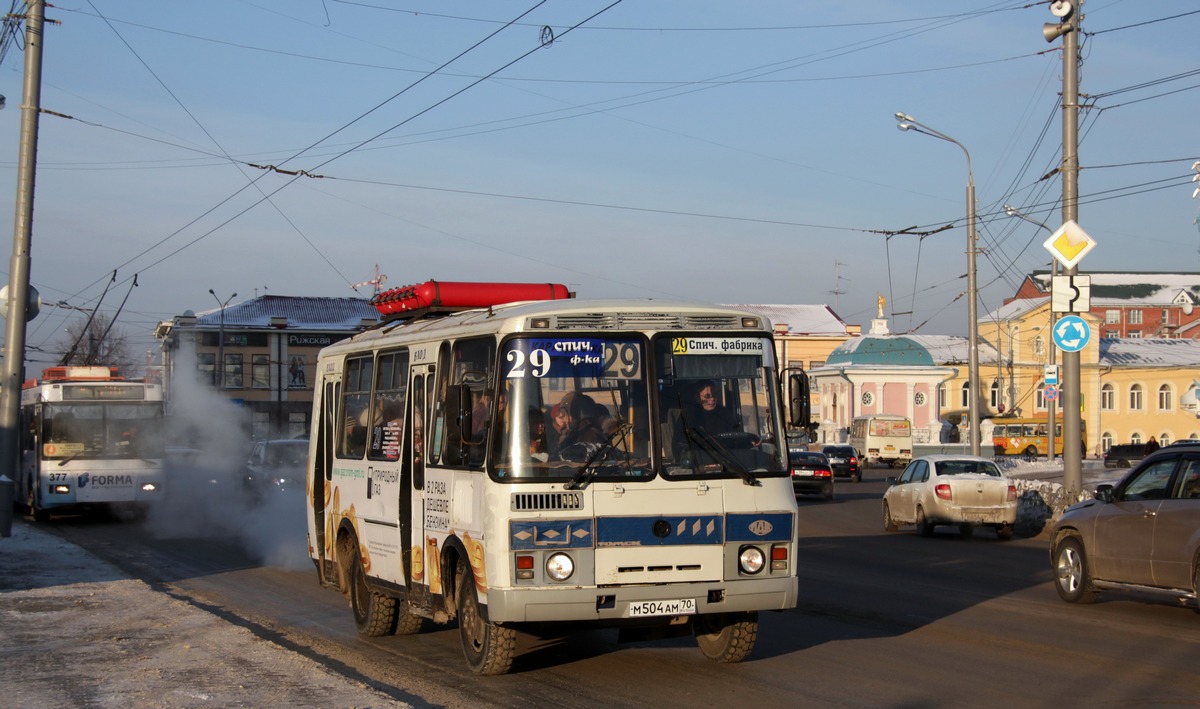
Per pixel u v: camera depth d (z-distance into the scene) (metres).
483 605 8.77
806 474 38.28
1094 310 115.50
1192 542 11.73
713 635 9.94
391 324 12.60
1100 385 82.81
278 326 72.62
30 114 21.94
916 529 26.09
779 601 8.98
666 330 9.09
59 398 26.50
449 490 9.56
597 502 8.66
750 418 9.20
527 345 8.84
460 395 9.00
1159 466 12.66
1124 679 9.09
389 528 10.97
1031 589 14.85
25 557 18.62
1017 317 86.06
